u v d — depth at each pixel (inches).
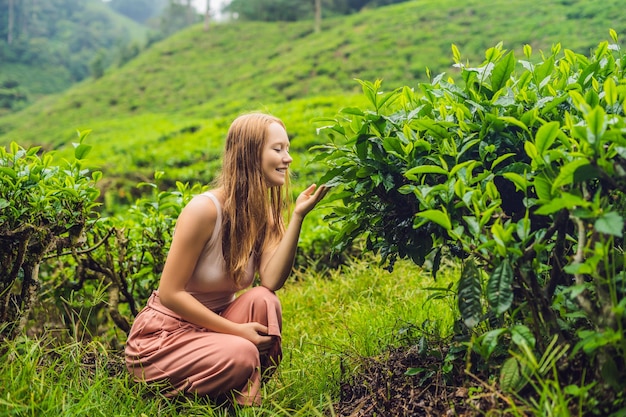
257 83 1210.6
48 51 3201.3
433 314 116.3
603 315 64.5
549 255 81.2
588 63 88.0
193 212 94.2
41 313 138.6
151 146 723.4
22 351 106.3
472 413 73.3
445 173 74.3
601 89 82.4
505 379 68.3
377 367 94.7
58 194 106.3
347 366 100.3
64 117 1371.8
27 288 106.1
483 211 72.7
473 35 1019.9
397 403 84.0
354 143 84.2
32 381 85.7
